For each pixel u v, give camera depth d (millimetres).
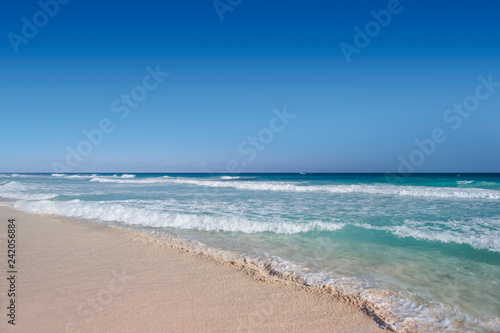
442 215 10227
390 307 3777
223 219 9047
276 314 3592
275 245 6719
